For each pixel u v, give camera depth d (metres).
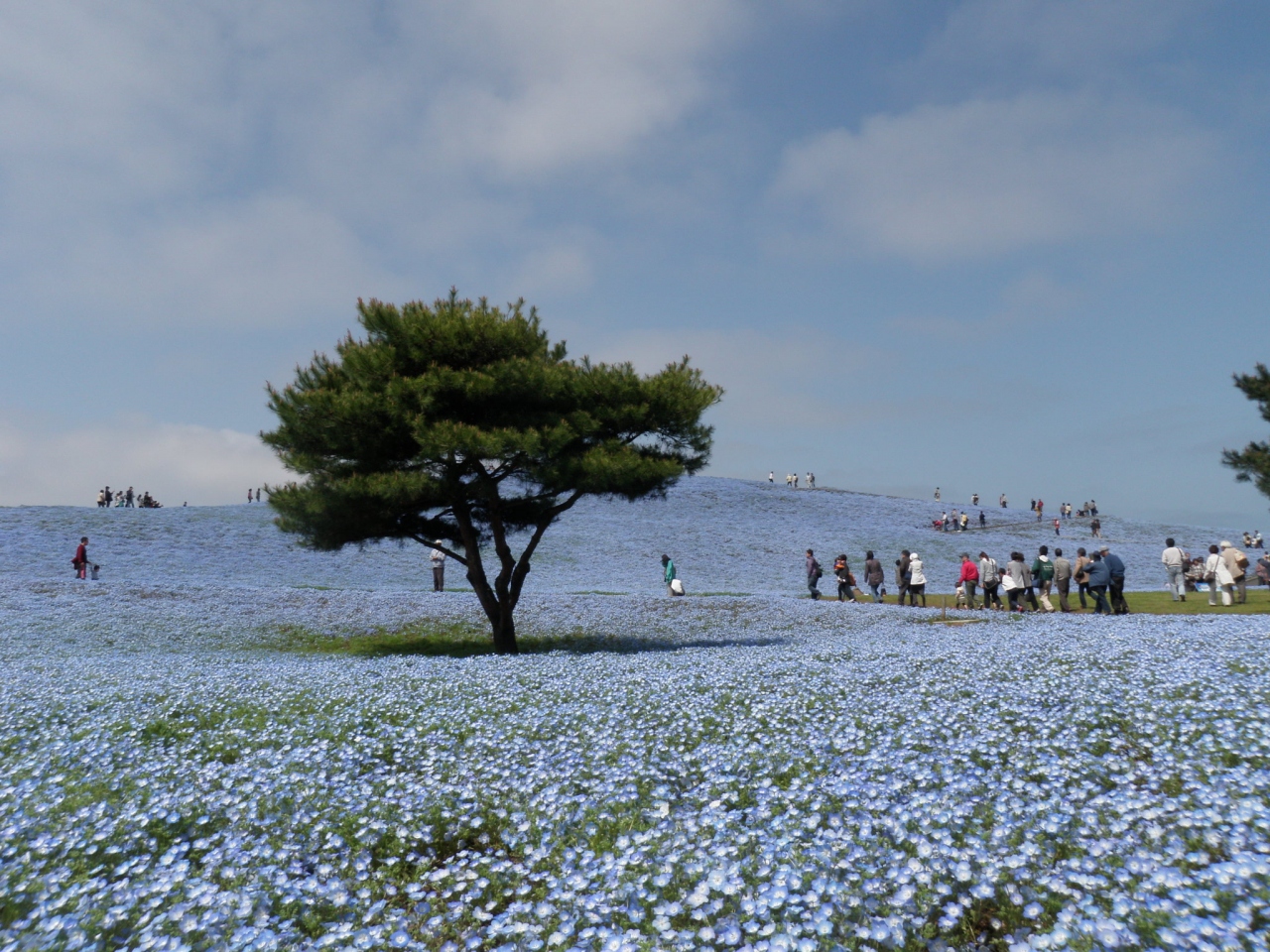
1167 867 4.41
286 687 12.65
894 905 4.18
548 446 19.59
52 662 18.16
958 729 8.10
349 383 20.25
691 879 4.74
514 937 4.32
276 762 7.89
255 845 5.68
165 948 4.02
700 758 7.47
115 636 24.11
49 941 4.13
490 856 5.64
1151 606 29.45
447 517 24.03
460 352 20.33
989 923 4.34
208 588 32.06
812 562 35.78
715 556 50.62
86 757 8.09
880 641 18.92
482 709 10.18
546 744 8.19
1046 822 5.20
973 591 31.67
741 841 5.18
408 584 40.62
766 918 4.10
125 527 49.81
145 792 6.82
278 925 4.44
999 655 13.20
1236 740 6.96
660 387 21.06
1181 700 8.61
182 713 10.88
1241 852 4.49
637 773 7.00
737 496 72.31
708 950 3.91
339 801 6.66
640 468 19.80
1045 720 8.16
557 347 23.11
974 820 5.39
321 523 20.45
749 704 9.79
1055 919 4.15
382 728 9.38
